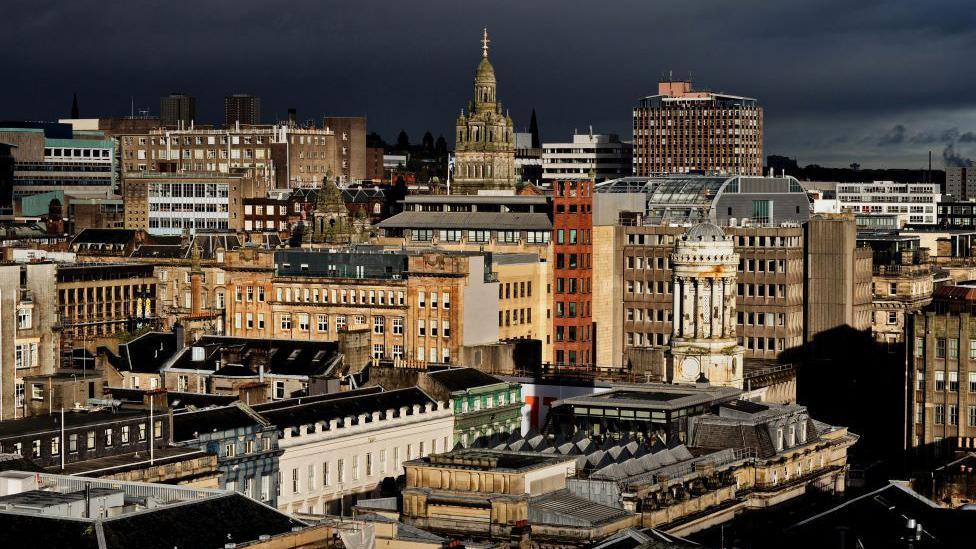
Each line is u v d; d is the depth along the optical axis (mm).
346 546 183125
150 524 172750
